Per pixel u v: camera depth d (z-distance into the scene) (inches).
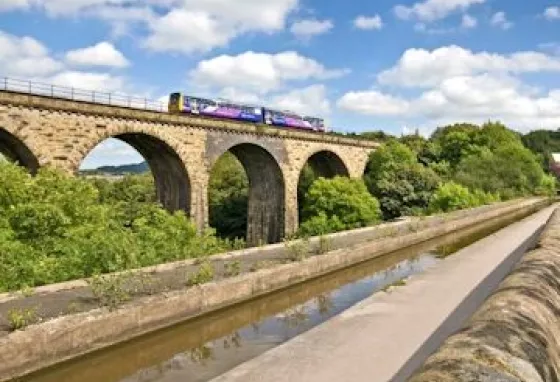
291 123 2127.2
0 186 776.9
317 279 790.5
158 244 802.8
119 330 460.1
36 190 800.9
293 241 941.2
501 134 3604.8
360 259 940.6
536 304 253.3
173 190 1583.4
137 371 411.8
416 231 1231.5
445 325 459.8
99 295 498.0
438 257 1013.2
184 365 418.9
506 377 152.6
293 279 727.1
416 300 557.3
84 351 428.8
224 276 623.5
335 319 486.0
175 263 689.0
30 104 1104.8
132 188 2444.6
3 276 581.3
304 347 404.8
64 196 808.9
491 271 740.0
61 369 410.6
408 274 837.2
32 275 599.2
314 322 547.2
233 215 2394.2
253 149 1829.5
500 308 235.8
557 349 215.8
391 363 365.7
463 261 846.5
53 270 619.2
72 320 422.6
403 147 2495.1
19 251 642.8
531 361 174.2
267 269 677.9
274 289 684.1
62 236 746.2
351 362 369.1
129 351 468.4
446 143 3368.6
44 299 494.9
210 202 2490.2
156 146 1464.1
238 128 1651.1
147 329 487.8
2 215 743.7
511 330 201.0
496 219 1937.7
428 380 148.2
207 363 422.0
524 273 339.6
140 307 481.7
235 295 608.1
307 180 2353.6
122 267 654.5
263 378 342.0
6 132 1080.2
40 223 735.1
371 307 528.7
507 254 928.9
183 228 909.8
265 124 1793.8
